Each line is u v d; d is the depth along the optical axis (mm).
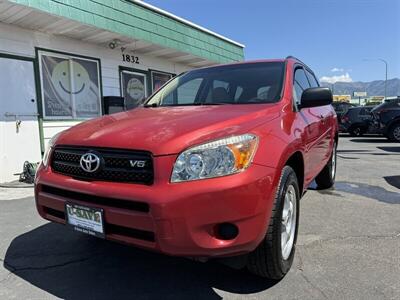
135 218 2326
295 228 3109
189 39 10039
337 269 3049
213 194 2248
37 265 3201
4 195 5750
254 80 3732
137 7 8227
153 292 2752
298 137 3076
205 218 2260
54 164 2896
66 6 6570
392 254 3342
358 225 4113
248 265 2711
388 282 2836
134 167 2406
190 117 2828
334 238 3721
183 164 2318
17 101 7016
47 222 4332
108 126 2871
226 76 3941
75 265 3201
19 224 4270
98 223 2506
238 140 2422
